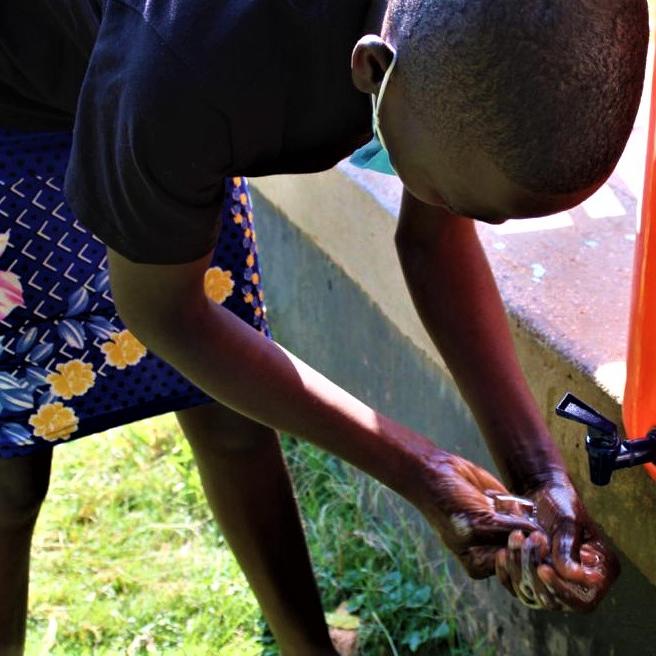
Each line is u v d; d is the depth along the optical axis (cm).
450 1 98
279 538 186
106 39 115
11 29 138
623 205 194
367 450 131
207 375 129
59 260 161
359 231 223
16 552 180
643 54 101
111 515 241
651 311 129
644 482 150
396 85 104
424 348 207
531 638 190
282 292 283
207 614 215
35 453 173
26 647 210
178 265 121
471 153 101
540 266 180
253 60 109
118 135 114
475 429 195
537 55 96
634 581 161
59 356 166
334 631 211
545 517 132
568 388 161
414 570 219
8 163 154
